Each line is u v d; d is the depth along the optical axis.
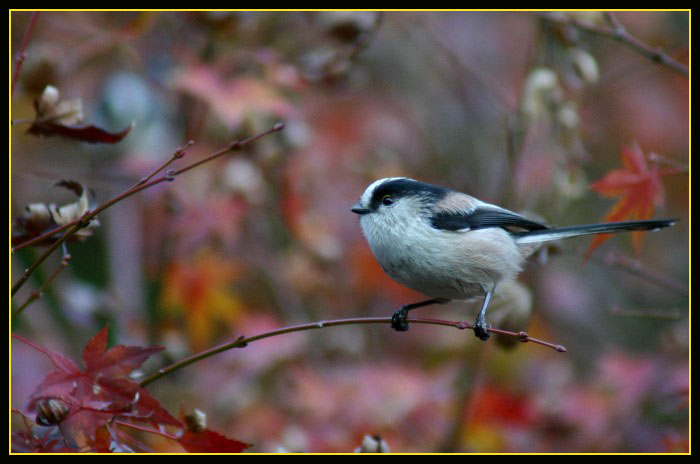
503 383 11.19
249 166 9.91
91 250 10.35
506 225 8.84
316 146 12.34
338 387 9.92
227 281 10.32
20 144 10.15
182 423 5.49
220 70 9.48
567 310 12.98
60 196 10.14
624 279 14.56
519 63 14.05
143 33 9.56
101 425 5.39
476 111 14.37
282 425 9.97
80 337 9.88
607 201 13.88
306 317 11.14
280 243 11.37
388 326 12.62
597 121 13.69
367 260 12.13
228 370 10.23
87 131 6.32
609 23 9.03
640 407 10.01
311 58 10.20
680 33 13.16
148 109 10.55
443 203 8.62
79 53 9.43
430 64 14.62
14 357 9.06
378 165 12.59
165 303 10.20
